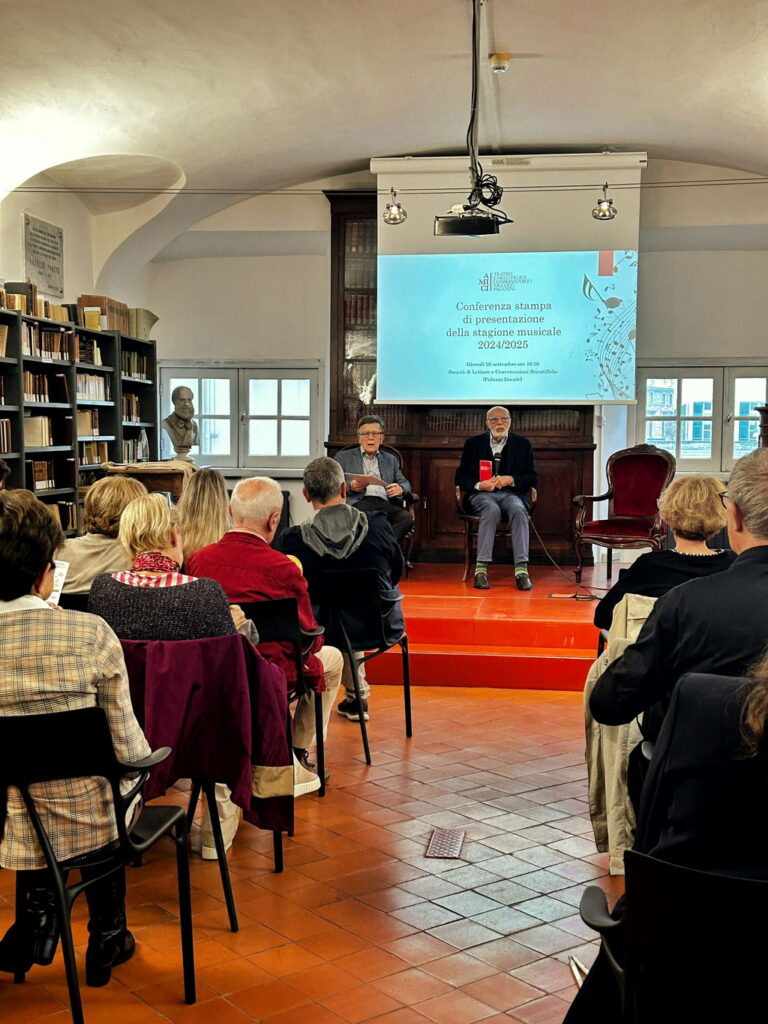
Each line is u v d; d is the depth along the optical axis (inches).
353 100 268.2
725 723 54.4
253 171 313.0
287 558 134.5
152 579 103.6
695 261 360.8
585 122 293.9
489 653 220.1
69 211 304.8
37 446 253.9
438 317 324.5
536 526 329.4
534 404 323.9
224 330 384.5
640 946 54.5
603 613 123.9
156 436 333.7
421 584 281.6
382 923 107.3
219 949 101.2
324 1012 89.4
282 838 131.5
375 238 334.0
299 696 135.6
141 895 113.7
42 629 79.9
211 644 98.9
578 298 319.9
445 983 94.8
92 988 93.4
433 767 161.2
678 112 279.1
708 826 54.3
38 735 77.4
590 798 120.4
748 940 51.6
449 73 253.0
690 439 365.4
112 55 216.5
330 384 338.0
